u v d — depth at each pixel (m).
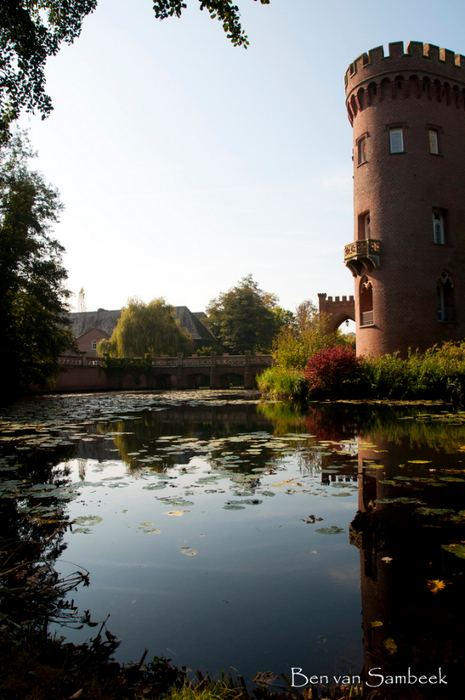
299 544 3.31
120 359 45.75
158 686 1.86
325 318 31.55
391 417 11.13
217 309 68.56
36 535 3.62
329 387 18.14
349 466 5.72
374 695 1.78
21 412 15.52
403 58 21.20
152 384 48.34
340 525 3.67
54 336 27.11
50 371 25.78
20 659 1.92
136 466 6.10
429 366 16.09
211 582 2.79
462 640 2.14
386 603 2.47
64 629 2.32
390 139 21.78
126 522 3.86
